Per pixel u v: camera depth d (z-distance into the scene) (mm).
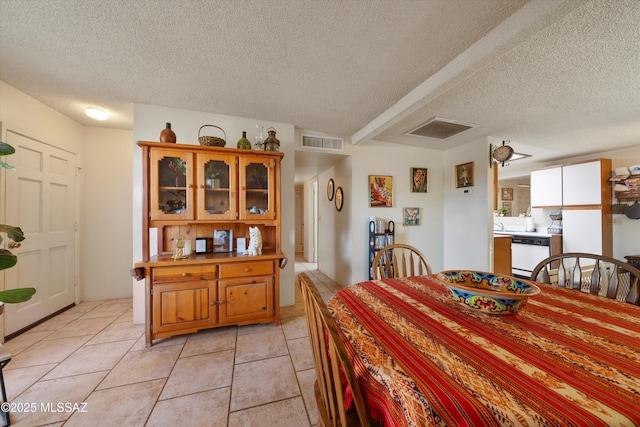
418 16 1312
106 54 1656
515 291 1143
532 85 1881
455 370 636
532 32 1252
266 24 1388
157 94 2201
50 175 2469
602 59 1549
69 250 2713
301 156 3451
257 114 2633
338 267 3850
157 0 1229
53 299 2510
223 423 1259
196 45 1565
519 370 630
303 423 1266
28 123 2223
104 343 2004
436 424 507
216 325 2123
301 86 2055
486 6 1239
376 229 3357
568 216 3824
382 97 2242
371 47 1568
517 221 4891
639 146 3377
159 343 2008
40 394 1440
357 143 3328
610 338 788
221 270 2129
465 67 1579
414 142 3416
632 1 1126
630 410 499
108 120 2768
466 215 3398
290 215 2930
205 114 2559
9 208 2086
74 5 1256
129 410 1332
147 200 1994
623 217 3488
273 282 2303
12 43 1539
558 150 3645
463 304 1032
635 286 1187
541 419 485
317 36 1479
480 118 2516
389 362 682
